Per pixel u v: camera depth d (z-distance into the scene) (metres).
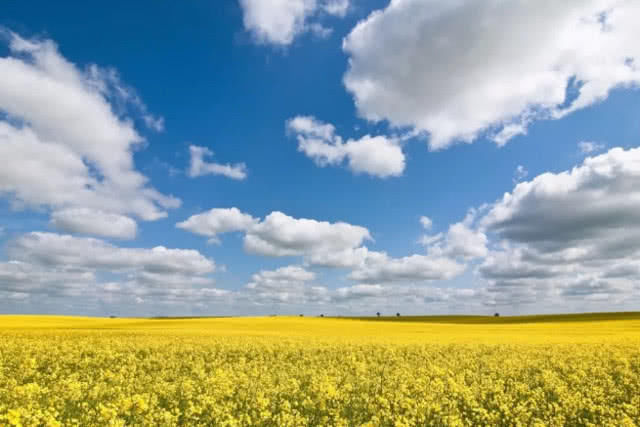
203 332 37.91
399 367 17.80
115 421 7.79
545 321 77.12
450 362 19.48
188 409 9.60
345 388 12.24
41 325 51.78
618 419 10.25
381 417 9.92
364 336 36.62
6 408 8.61
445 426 9.55
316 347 24.98
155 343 25.05
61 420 8.52
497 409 11.51
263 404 9.62
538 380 15.38
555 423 10.08
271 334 37.38
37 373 14.19
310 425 9.49
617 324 56.88
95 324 56.28
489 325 61.38
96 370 15.81
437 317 98.56
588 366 18.17
